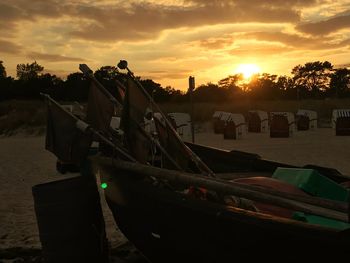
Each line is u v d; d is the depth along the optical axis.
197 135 29.16
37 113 35.59
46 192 5.25
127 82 5.32
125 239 6.98
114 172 5.36
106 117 5.76
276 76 98.00
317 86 114.44
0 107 40.38
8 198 10.05
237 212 3.85
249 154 7.22
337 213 3.73
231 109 39.03
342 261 3.14
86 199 5.41
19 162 16.44
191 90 14.68
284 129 25.86
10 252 6.45
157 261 5.19
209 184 4.02
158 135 5.68
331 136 26.09
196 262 4.41
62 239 5.30
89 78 5.83
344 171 13.05
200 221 4.16
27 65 89.94
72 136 5.49
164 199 4.49
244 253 3.81
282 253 3.51
